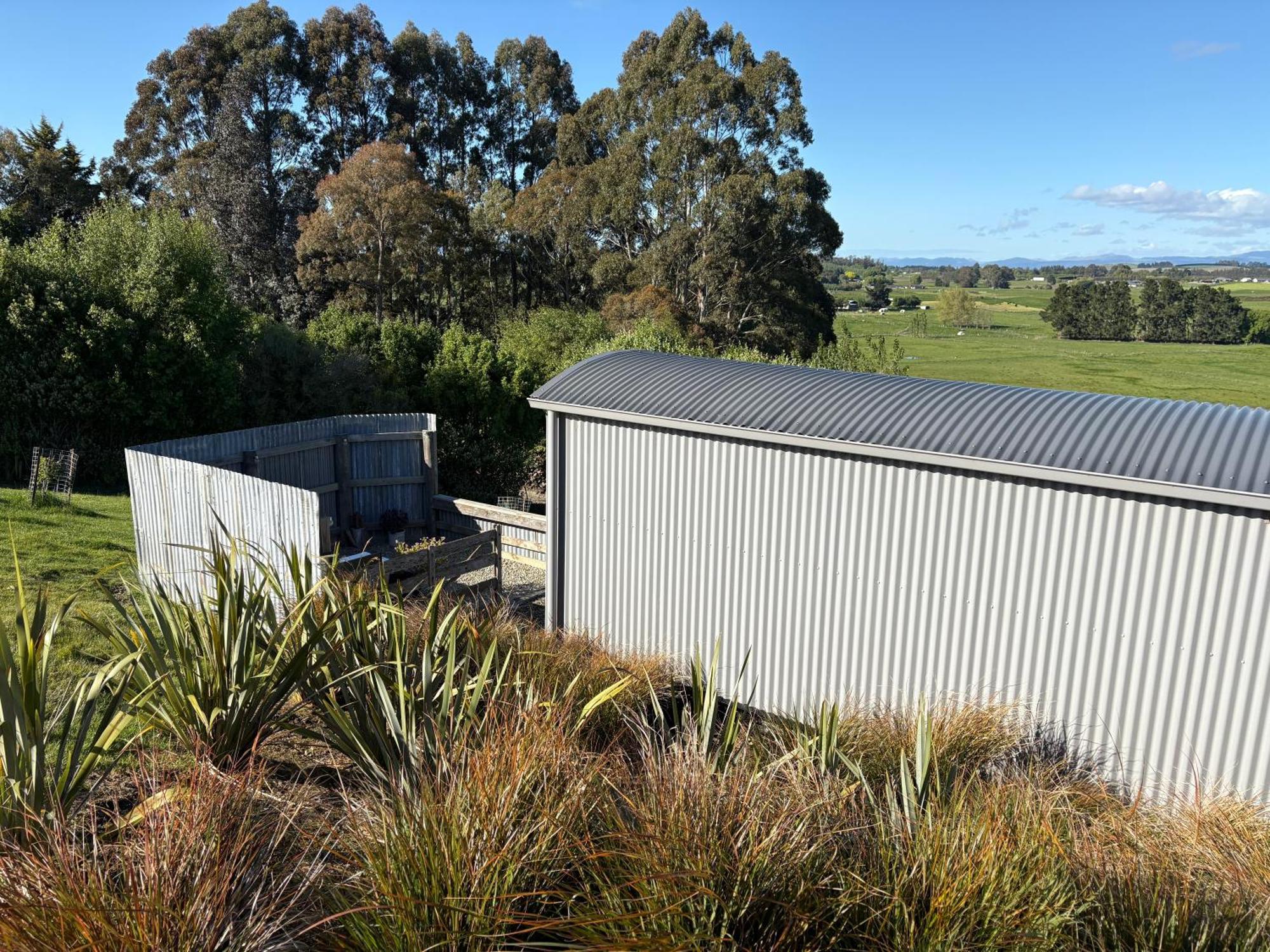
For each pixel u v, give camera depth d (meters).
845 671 5.97
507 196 39.12
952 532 5.39
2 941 2.05
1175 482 4.56
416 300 36.66
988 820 2.71
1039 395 5.85
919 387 6.23
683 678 6.22
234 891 2.37
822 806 2.93
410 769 3.36
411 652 4.40
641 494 6.78
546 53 44.78
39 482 12.16
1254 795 4.53
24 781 2.88
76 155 27.94
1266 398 49.00
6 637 2.95
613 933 2.31
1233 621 4.55
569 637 6.02
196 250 15.70
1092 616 4.97
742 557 6.33
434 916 2.33
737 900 2.42
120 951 2.09
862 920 2.51
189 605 3.92
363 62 39.81
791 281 34.91
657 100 34.66
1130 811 3.55
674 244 33.03
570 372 7.41
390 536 12.02
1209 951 2.47
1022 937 2.35
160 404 14.66
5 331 13.50
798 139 33.84
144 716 3.70
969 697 5.24
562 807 2.71
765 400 6.34
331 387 17.78
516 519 11.41
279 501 7.79
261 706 3.83
